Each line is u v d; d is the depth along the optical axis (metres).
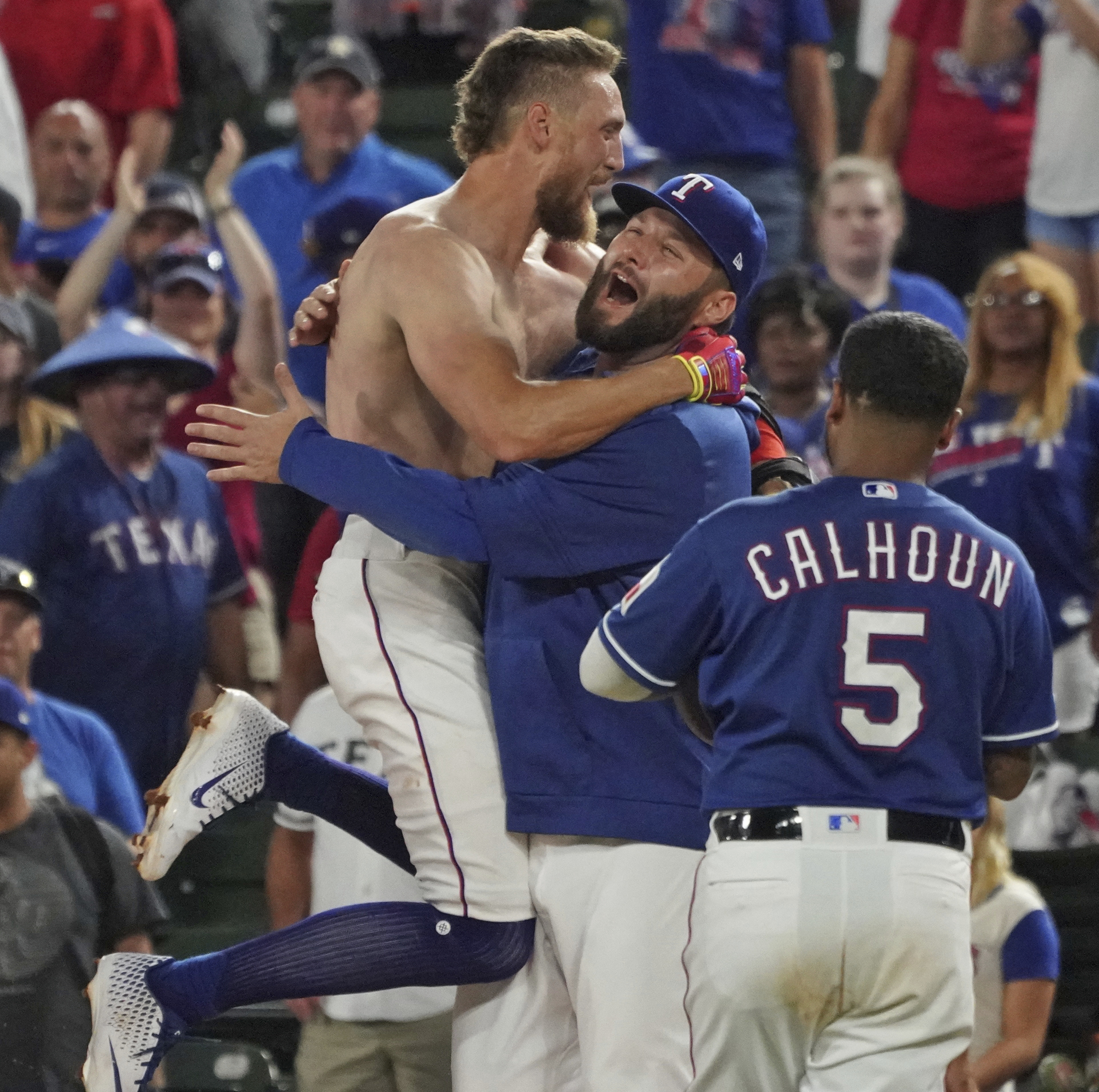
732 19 24.88
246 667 20.47
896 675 10.20
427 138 29.56
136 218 24.12
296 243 24.58
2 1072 14.89
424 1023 15.48
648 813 11.16
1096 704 20.14
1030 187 24.70
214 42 29.92
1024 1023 15.86
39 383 19.73
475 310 11.10
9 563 17.78
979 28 25.08
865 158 23.38
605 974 11.13
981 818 10.41
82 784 17.50
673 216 11.37
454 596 11.74
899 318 10.74
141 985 11.63
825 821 10.09
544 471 11.17
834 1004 10.23
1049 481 19.52
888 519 10.43
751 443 11.65
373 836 12.55
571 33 11.77
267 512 22.09
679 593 10.44
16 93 27.73
